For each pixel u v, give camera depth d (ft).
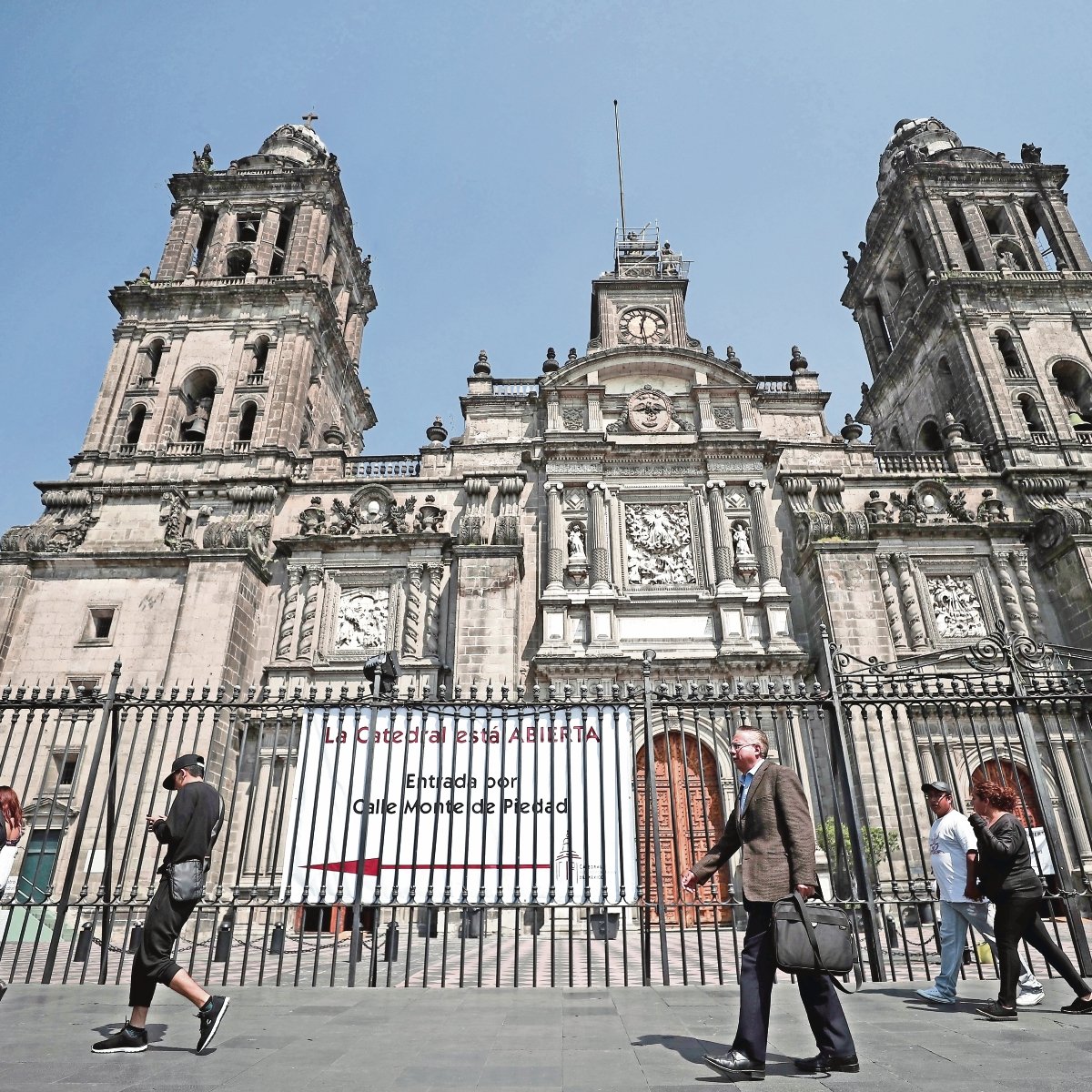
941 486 106.52
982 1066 21.94
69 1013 31.17
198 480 106.83
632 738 40.45
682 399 114.52
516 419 114.93
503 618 92.99
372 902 37.78
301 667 94.32
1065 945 54.13
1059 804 84.58
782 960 21.20
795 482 105.19
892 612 97.96
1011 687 44.09
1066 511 100.01
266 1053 23.94
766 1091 19.67
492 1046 24.62
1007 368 123.65
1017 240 132.87
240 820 85.56
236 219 136.36
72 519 106.11
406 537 100.78
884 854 76.38
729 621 97.04
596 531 102.99
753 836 24.00
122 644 94.48
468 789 39.75
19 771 85.25
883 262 151.64
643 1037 25.84
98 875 76.74
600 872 37.91
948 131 155.02
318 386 127.44
